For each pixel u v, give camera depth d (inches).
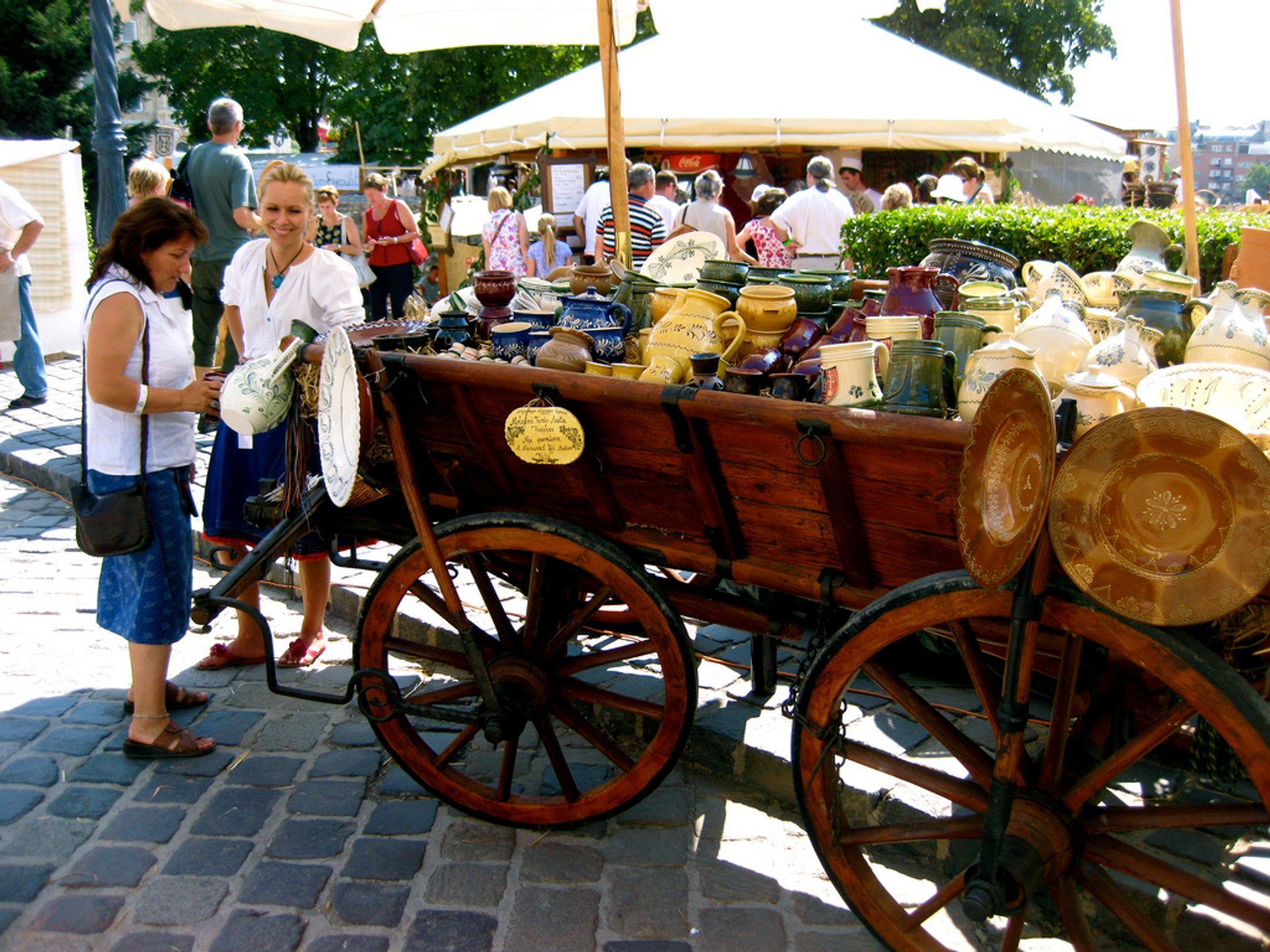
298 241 147.8
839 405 95.4
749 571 103.5
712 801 126.9
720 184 331.3
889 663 110.3
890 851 117.0
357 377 104.7
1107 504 73.9
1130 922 90.1
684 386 94.2
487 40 222.2
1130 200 558.9
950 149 450.6
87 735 140.9
